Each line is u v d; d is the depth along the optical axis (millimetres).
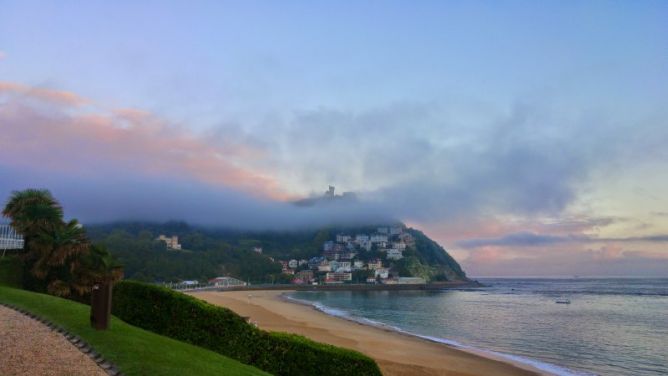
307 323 51219
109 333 12672
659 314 79750
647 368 31844
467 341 43875
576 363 33344
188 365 11219
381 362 28750
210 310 15008
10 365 9539
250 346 14859
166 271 191375
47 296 19016
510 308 94312
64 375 9320
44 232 26016
